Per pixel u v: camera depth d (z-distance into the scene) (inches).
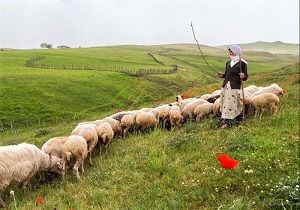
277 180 246.2
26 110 1649.9
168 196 253.4
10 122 1494.8
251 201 223.1
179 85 2847.0
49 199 278.1
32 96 1836.9
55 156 367.9
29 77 2219.5
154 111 597.6
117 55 5177.2
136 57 5093.5
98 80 2436.0
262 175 259.4
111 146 451.8
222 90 407.8
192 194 248.4
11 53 4028.1
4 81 2062.0
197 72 3715.6
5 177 296.4
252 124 396.5
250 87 640.4
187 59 5344.5
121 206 245.6
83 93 2060.8
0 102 1690.5
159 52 6624.0
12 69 2669.8
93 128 411.5
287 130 353.4
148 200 250.5
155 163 312.0
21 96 1812.3
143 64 4089.6
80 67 3191.4
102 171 332.8
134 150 382.6
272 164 273.9
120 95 2204.7
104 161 373.7
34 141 652.7
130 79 2719.0
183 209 230.2
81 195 275.6
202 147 343.9
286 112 443.2
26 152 325.4
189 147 350.0
